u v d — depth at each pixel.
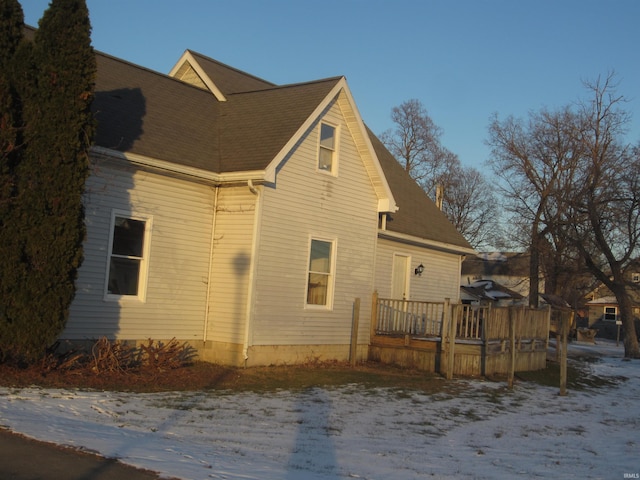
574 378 20.66
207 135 17.19
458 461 9.15
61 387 11.11
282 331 16.58
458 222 63.09
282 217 16.44
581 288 54.91
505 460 9.48
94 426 8.73
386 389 14.88
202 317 16.14
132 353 14.51
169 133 16.08
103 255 14.03
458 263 25.97
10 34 11.55
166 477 6.59
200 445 8.41
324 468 7.97
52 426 8.29
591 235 37.75
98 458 7.04
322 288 18.09
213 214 16.39
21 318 11.32
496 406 14.05
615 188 33.78
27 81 11.57
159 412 10.16
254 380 14.36
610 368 25.58
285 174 16.52
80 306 13.65
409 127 58.84
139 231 14.87
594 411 14.64
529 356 20.81
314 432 10.00
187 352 15.77
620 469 9.41
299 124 16.53
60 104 11.62
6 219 11.29
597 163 34.59
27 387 10.67
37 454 6.94
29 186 11.42
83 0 12.02
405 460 8.89
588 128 35.94
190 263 15.85
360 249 19.28
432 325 20.78
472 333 18.81
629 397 17.72
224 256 16.14
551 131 43.09
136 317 14.68
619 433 12.32
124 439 8.12
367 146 18.91
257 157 15.85
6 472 6.25
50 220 11.50
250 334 15.62
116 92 16.34
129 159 14.19
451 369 17.38
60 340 13.31
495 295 49.31
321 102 17.19
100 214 13.96
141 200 14.77
